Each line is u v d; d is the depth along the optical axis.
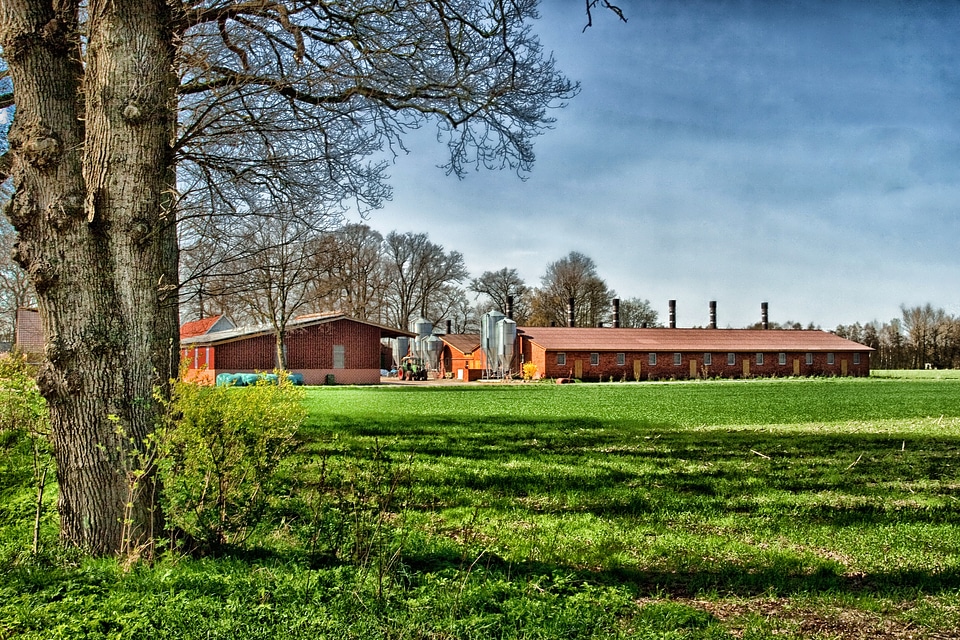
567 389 43.91
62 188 5.52
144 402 5.59
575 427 18.27
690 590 5.29
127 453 5.52
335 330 52.72
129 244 5.59
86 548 5.43
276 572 5.02
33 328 43.72
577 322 94.88
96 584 4.80
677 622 4.48
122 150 5.56
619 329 70.62
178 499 5.38
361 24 8.77
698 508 8.16
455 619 4.29
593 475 10.29
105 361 5.48
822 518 7.69
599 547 6.40
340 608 4.37
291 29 8.15
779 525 7.36
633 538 6.74
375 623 4.17
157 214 5.80
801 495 9.02
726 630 4.40
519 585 4.97
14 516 7.26
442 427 17.59
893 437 15.95
